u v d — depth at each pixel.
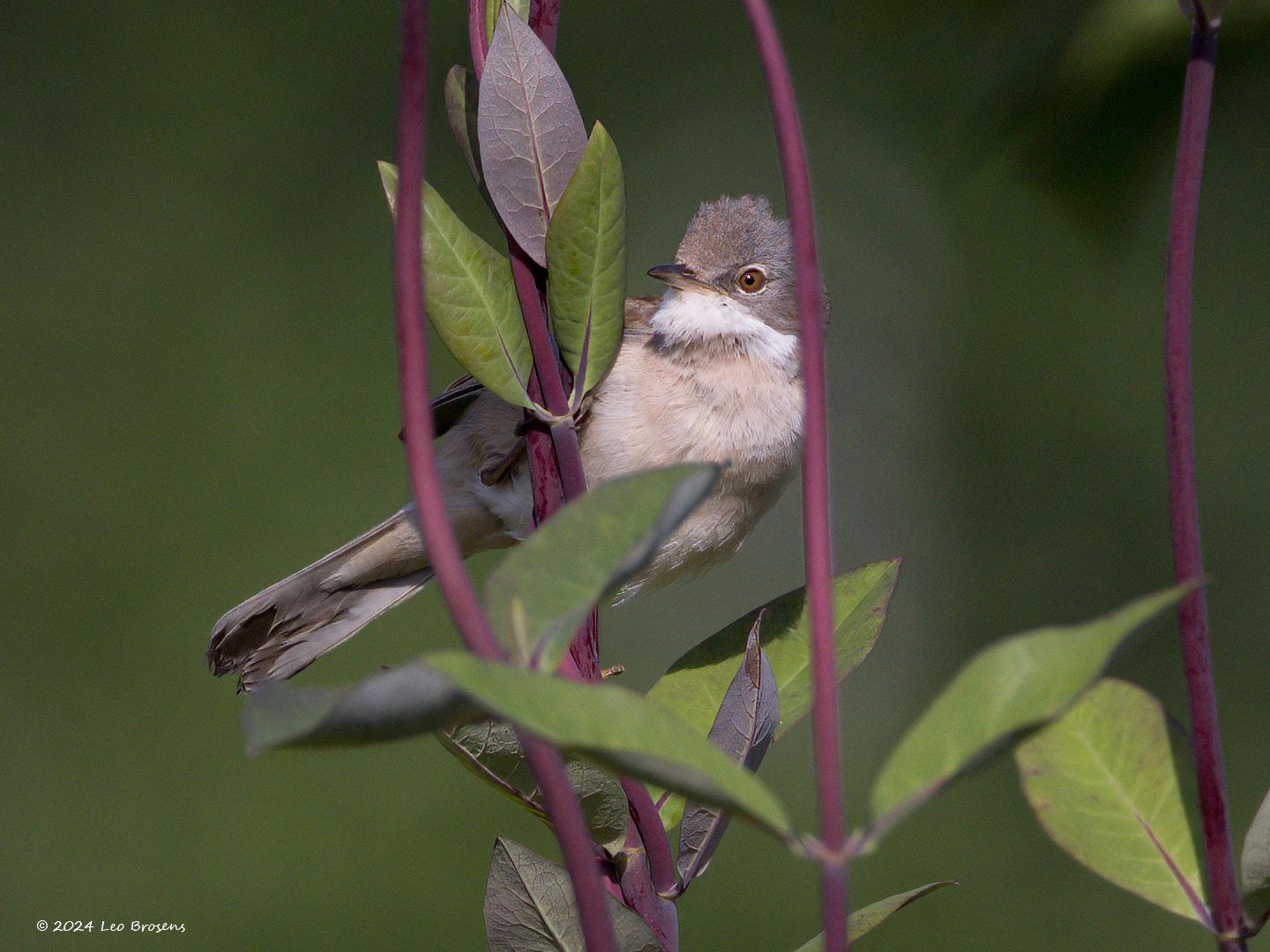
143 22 16.14
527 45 2.98
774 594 14.72
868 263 16.39
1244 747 12.86
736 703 2.83
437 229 2.91
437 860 12.27
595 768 2.82
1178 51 6.07
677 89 16.89
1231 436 14.33
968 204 14.13
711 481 1.83
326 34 16.34
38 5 16.00
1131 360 14.93
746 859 12.12
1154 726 2.48
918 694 14.59
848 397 16.03
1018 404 15.45
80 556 13.93
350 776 12.76
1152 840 2.43
